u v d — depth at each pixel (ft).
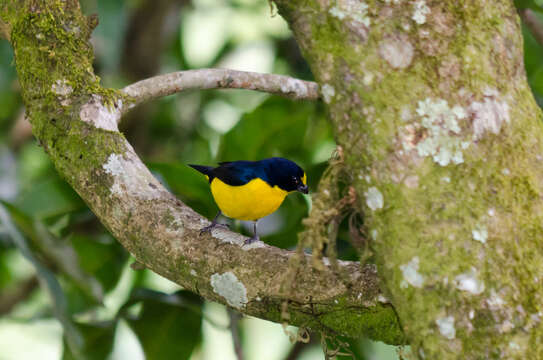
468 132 15.53
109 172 20.86
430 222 15.03
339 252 28.94
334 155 18.93
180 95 53.52
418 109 15.75
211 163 43.39
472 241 14.76
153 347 30.68
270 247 18.74
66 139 21.61
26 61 22.88
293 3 17.43
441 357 14.29
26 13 23.16
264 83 24.20
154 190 20.68
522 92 16.65
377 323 17.16
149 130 51.47
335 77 16.62
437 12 16.37
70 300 34.99
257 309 18.06
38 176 48.55
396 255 15.19
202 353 38.65
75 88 22.35
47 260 28.48
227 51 52.80
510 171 15.55
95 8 39.04
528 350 14.10
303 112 34.19
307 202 32.55
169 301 30.40
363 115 16.11
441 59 16.05
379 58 16.29
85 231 38.01
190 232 19.33
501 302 14.34
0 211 24.70
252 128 34.73
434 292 14.61
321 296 17.47
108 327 30.53
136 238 19.90
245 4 53.01
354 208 17.76
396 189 15.47
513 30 16.92
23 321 33.78
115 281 36.29
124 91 23.04
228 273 18.29
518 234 15.06
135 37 47.29
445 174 15.30
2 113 51.62
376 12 16.57
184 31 52.29
